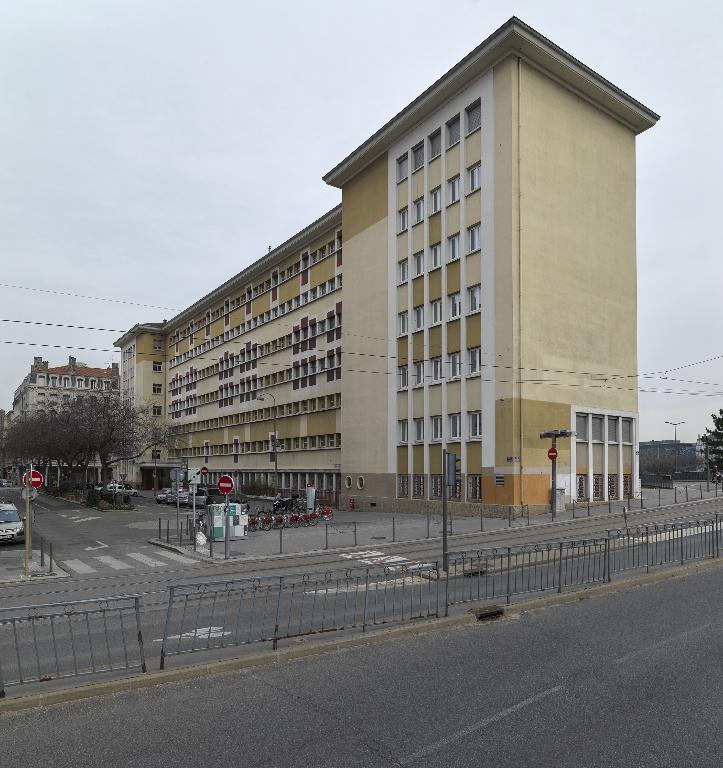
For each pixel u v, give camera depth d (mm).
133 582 18000
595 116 40406
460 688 7809
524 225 35281
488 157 36562
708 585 14133
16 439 72438
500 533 26875
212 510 27141
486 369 35562
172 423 86250
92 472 113562
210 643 9820
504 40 34938
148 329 92500
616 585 13914
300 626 10234
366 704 7344
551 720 6766
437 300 39750
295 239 57062
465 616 11312
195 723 6902
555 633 10391
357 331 47000
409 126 42312
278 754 6102
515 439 33594
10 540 28031
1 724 6973
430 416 39469
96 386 140875
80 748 6336
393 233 43750
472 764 5809
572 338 37250
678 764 5750
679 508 33750
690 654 9047
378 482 43688
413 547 23797
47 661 9312
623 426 40469
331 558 21828
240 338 69688
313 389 54469
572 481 36000
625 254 41719
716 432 76750
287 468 57938
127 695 7828
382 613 11578
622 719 6762
